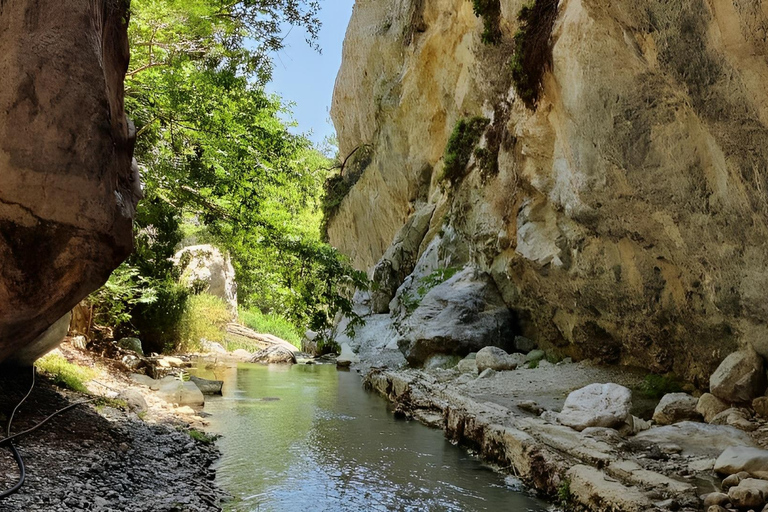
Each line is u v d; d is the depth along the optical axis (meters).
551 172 10.34
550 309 12.34
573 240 10.32
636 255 9.09
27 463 5.12
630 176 7.86
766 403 6.98
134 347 14.46
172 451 6.98
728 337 7.95
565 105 8.75
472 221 14.77
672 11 5.88
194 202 12.51
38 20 4.77
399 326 17.12
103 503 4.85
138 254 15.66
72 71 4.89
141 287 15.74
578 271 10.44
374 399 12.25
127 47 6.24
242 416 9.95
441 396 10.39
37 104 4.70
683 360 9.31
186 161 11.97
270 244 12.09
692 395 8.61
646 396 9.15
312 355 22.05
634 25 6.57
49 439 5.83
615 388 7.35
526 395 9.63
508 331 13.79
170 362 15.31
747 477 5.20
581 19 7.86
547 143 10.20
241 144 12.19
